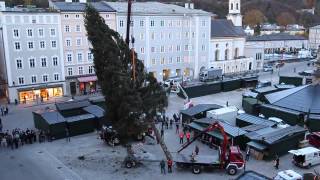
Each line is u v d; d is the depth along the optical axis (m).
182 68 97.94
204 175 38.44
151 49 90.19
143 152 44.94
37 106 68.56
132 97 37.03
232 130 46.47
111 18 81.44
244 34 116.06
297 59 140.00
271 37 155.75
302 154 40.12
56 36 73.75
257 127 48.28
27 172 39.53
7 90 71.81
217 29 108.62
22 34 69.56
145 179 37.56
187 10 97.88
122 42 39.19
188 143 42.72
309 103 57.75
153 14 88.19
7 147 47.47
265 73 110.12
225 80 85.56
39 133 51.09
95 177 38.16
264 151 42.56
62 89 76.62
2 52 72.62
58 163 41.94
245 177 30.19
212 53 105.31
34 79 72.75
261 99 67.31
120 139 40.19
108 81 37.84
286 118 56.06
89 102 60.44
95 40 38.06
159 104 39.56
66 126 51.12
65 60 76.69
